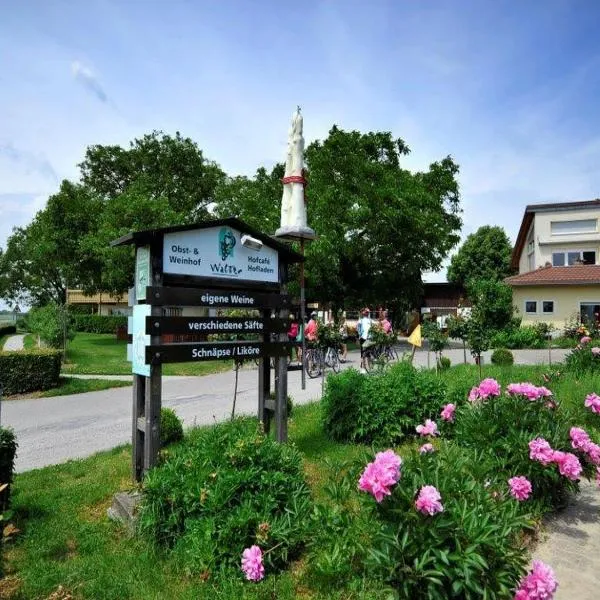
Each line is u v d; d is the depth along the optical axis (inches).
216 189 1269.7
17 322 2180.1
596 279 1027.9
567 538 135.7
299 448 220.2
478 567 90.3
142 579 122.8
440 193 1053.8
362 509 123.7
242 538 123.2
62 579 124.3
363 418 224.5
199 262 184.1
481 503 106.2
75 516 169.2
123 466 224.7
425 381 237.5
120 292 1203.2
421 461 117.1
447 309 1684.3
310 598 110.1
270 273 208.4
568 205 1269.7
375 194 881.5
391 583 99.2
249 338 263.0
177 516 134.3
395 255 1002.7
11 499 186.5
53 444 304.7
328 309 1115.9
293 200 277.6
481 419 164.9
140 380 182.2
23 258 2298.2
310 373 540.7
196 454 150.1
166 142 1353.3
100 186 1355.8
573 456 137.2
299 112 277.1
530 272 1153.4
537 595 90.1
